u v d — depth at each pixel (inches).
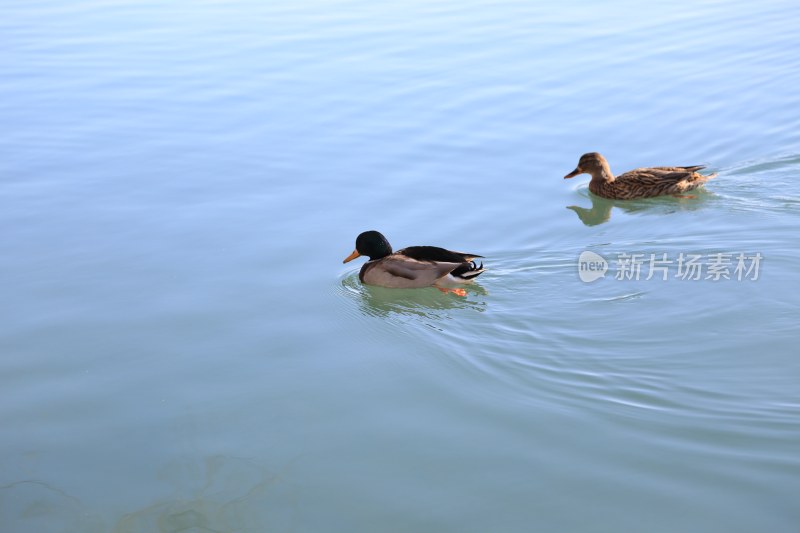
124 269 503.2
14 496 331.6
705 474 327.6
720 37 903.7
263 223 555.2
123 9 1087.6
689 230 530.9
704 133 685.9
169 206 582.6
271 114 733.3
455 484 329.7
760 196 579.2
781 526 301.9
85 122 732.0
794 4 1013.2
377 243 499.5
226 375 404.8
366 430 362.6
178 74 837.2
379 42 906.1
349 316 454.0
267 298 471.8
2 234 548.1
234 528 311.3
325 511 319.3
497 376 395.2
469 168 628.7
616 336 418.3
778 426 351.9
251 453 351.6
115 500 328.5
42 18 1058.1
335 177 616.7
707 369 390.9
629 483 325.4
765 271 471.2
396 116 721.0
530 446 348.2
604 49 870.4
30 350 424.8
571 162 640.4
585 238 526.9
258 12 1042.7
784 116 709.3
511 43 891.4
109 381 400.8
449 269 469.4
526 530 306.5
